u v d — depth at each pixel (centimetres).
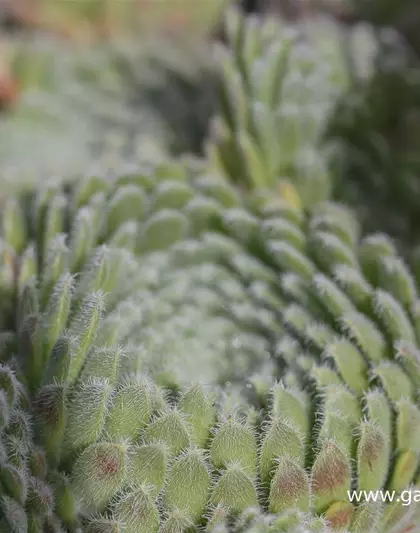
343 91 24
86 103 28
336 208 20
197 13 32
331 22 28
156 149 26
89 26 31
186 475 15
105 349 16
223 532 15
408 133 23
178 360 18
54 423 16
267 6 32
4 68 27
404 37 29
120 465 15
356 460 16
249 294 19
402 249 21
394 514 16
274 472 16
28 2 31
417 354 17
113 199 19
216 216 19
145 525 15
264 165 21
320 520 15
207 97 27
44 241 18
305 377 17
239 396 17
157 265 19
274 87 22
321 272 18
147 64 29
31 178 23
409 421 16
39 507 15
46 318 16
